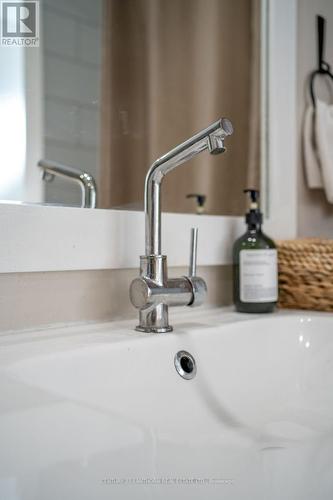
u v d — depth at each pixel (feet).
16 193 2.31
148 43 3.10
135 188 2.80
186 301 2.20
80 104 2.69
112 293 2.35
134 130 2.92
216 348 2.24
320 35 3.75
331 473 1.54
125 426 1.64
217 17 3.36
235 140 3.22
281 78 3.39
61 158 2.52
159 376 1.99
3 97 2.37
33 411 1.48
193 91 3.27
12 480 1.22
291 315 2.63
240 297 2.70
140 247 2.44
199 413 2.06
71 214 2.17
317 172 3.60
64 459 1.42
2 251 1.95
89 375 1.78
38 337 1.98
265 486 1.47
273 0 3.35
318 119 3.58
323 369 2.45
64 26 2.69
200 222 2.76
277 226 3.33
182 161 2.14
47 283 2.13
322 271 2.79
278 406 2.33
